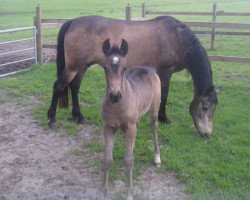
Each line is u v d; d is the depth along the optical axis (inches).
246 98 307.3
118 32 245.8
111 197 171.9
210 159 203.9
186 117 267.3
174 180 186.2
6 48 494.0
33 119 263.3
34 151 216.2
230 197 168.7
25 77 361.4
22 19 769.6
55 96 249.3
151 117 199.3
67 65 250.1
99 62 251.0
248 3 1074.7
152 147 218.1
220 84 344.5
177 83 347.6
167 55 249.8
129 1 1156.5
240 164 197.6
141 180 185.9
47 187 179.9
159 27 249.4
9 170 194.9
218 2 1123.3
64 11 898.1
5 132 241.4
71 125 251.9
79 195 173.6
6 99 303.0
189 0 1194.0
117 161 203.5
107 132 167.5
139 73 186.9
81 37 245.1
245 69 402.3
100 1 1154.0
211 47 499.5
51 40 553.0
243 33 446.6
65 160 206.1
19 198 171.0
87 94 314.3
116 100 149.3
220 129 246.1
